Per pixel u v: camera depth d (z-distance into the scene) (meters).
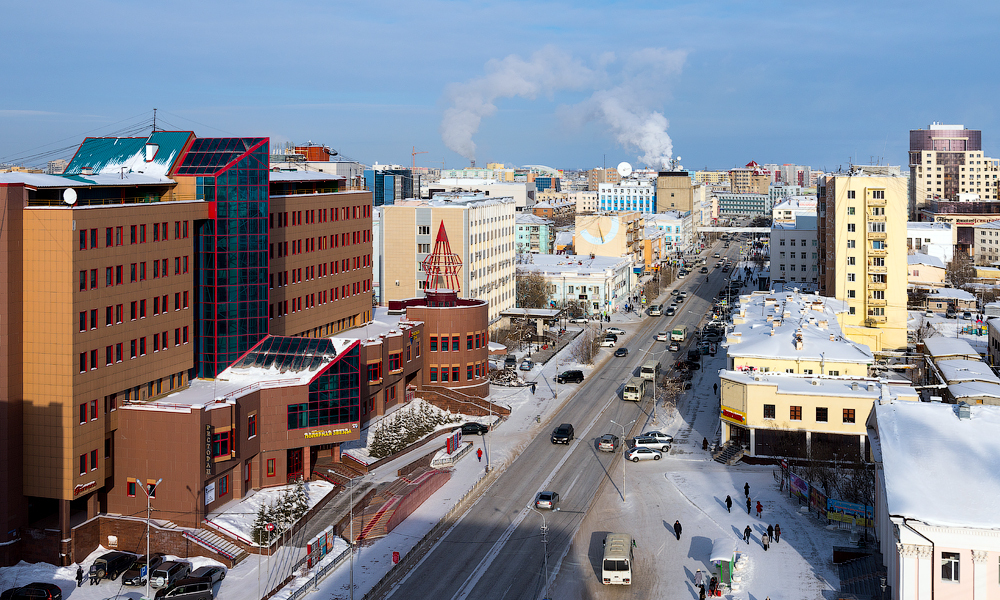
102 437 79.12
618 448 113.06
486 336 132.00
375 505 87.62
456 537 84.38
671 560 79.25
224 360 96.00
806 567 76.38
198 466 79.88
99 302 77.69
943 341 148.00
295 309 113.75
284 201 110.62
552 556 80.06
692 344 183.12
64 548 75.44
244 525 81.44
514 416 127.94
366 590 72.50
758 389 103.00
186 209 90.38
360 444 105.31
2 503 74.44
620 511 91.38
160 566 72.69
